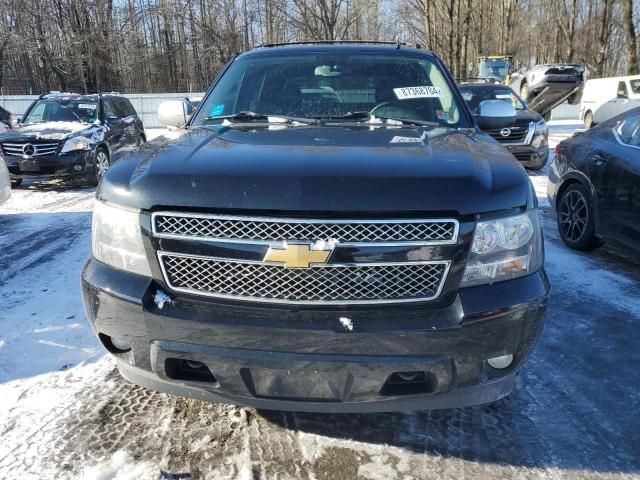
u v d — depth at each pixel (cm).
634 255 471
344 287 201
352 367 202
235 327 204
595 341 353
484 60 2583
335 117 326
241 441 249
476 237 206
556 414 274
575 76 1800
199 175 213
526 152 1013
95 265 231
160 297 212
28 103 2481
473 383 213
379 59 370
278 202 199
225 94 359
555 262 516
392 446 247
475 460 239
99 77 3114
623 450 248
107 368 310
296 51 383
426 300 205
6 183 620
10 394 283
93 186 952
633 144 479
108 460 235
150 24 3528
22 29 3047
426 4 2898
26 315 380
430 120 328
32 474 226
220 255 204
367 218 198
